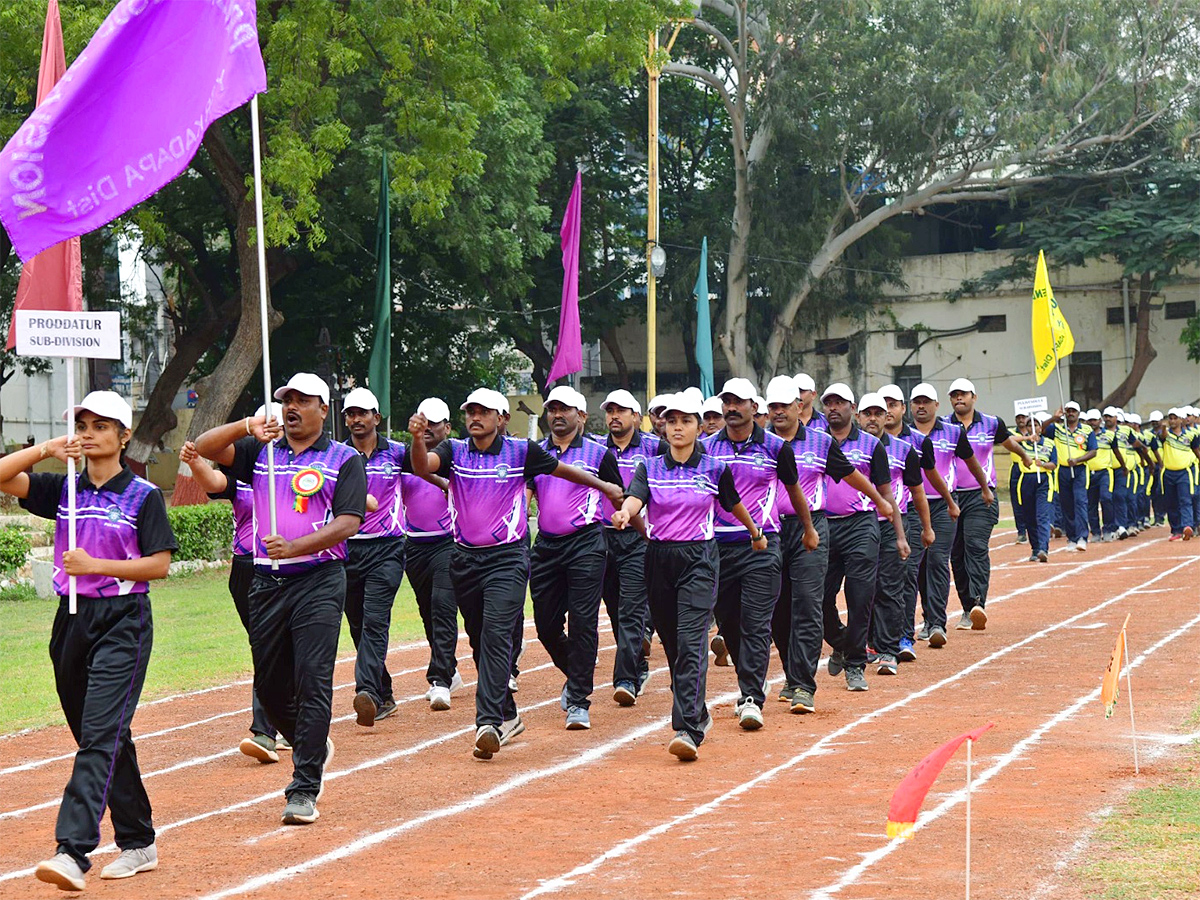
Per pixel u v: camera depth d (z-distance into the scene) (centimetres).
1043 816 866
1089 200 5612
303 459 938
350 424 1327
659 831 870
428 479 1161
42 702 1495
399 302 4950
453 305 4978
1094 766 1014
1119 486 3325
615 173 5828
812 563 1310
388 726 1313
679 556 1121
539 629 1290
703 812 920
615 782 1027
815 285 5738
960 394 1850
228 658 1791
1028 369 5834
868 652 1608
